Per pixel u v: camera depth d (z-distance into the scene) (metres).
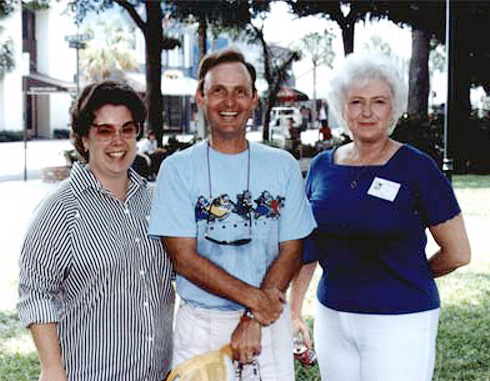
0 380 4.93
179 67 51.09
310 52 42.31
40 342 2.47
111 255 2.52
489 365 5.13
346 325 2.91
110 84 2.61
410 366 2.81
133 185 2.66
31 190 16.34
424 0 23.02
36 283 2.49
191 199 2.61
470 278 7.65
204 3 24.02
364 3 23.89
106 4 23.39
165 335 2.71
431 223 2.85
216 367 2.51
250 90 2.65
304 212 2.72
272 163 2.67
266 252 2.68
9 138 44.78
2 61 46.28
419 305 2.82
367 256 2.85
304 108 42.16
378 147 2.91
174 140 21.39
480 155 20.30
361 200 2.85
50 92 25.36
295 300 3.30
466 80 21.17
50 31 51.81
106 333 2.55
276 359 2.72
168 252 2.63
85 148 2.65
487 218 11.48
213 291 2.58
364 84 2.83
